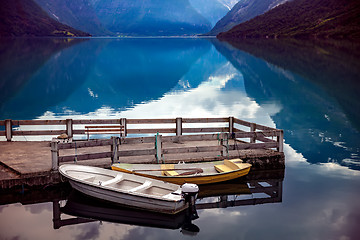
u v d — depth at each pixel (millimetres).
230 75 42531
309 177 11672
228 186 11094
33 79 37875
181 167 11102
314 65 47000
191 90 32344
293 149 14672
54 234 8258
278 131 12367
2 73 41156
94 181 10148
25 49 83250
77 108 24031
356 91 29234
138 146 13438
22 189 10203
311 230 8375
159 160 11555
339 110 22688
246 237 8102
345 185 10930
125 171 10461
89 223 8805
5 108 23891
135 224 8812
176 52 80812
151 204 8875
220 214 9250
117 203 9289
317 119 20188
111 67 50938
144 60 61844
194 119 14281
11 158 11617
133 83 36938
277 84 34281
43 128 17234
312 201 9914
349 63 47500
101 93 30578
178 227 8625
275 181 11398
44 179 10336
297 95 28344
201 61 60219
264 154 12391
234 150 12820
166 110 23141
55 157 10414
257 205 9727
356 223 8664
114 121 13906
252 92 30516
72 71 45344
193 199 9117
